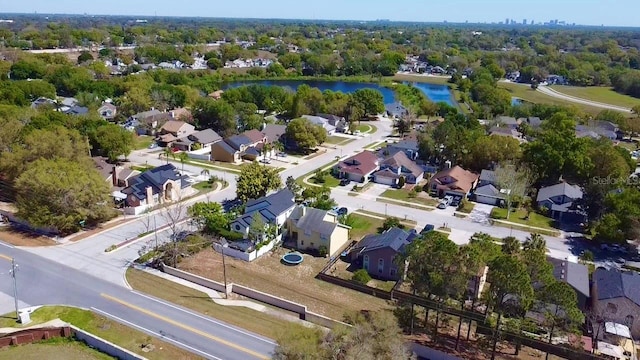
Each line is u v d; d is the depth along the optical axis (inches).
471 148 3506.4
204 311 1749.5
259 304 1824.6
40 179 2253.9
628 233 2293.3
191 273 2016.5
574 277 1878.7
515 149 3398.1
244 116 4611.2
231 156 3656.5
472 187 3157.0
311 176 3383.4
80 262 2063.2
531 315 1648.6
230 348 1540.4
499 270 1421.0
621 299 1706.4
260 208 2394.2
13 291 1812.3
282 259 2192.4
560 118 4092.0
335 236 2265.0
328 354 1235.9
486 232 2541.8
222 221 2365.9
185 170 3435.0
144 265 2065.7
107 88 5851.4
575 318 1392.7
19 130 2918.3
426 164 3681.1
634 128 4601.4
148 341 1557.6
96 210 2407.7
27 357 1473.9
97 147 3489.2
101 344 1521.9
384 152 3791.8
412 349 1517.0
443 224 2632.9
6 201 2699.3
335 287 1971.0
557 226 2664.9
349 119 5083.7
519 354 1550.2
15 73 6240.2
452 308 1610.5
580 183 3166.8
